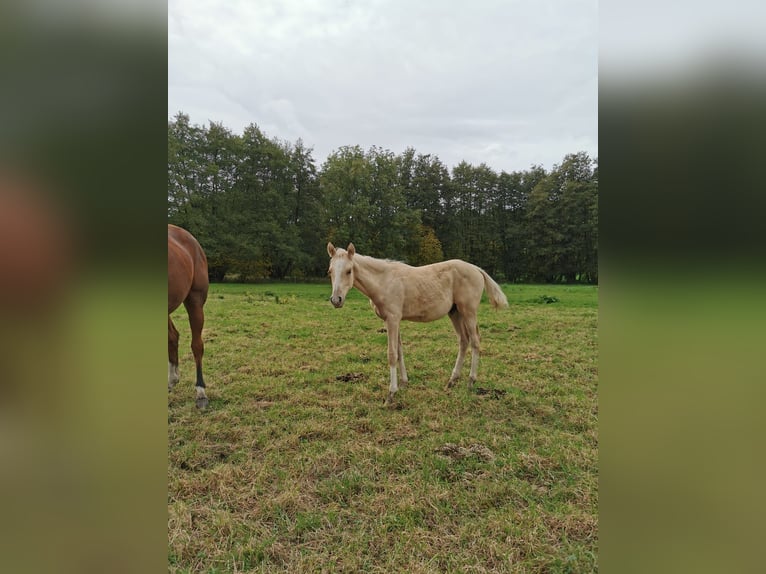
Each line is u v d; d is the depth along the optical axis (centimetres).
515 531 203
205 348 578
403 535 202
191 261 346
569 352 558
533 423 332
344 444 294
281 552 193
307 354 550
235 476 255
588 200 1903
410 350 567
